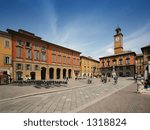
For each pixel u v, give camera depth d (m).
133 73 53.59
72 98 9.76
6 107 7.28
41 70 37.28
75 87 17.16
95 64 70.19
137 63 58.91
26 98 9.84
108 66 63.41
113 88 16.70
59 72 43.88
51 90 13.93
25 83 21.73
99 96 10.59
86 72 60.59
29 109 6.87
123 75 56.88
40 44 36.06
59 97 10.20
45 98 9.80
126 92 12.98
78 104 7.86
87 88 16.78
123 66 57.34
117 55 60.19
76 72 50.88
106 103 8.06
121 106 7.33
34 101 8.75
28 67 32.38
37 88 15.90
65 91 13.77
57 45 41.50
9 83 22.86
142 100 8.96
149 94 11.55
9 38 28.28
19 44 30.45
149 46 33.81
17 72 29.52
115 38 65.94
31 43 33.38
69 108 7.00
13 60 28.81
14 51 29.16
